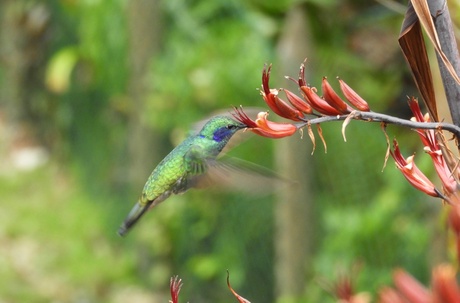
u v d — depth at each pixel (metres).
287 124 3.34
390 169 9.68
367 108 3.26
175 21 12.59
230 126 4.72
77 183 18.31
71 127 18.20
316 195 10.20
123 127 15.16
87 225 16.59
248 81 11.32
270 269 11.22
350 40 9.62
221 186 4.60
